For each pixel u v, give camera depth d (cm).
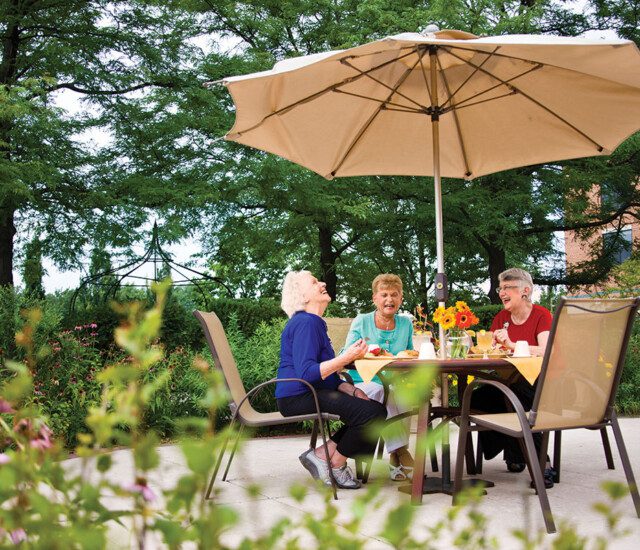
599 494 417
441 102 555
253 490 76
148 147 1359
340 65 486
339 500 389
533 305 520
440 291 472
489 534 307
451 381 654
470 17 1323
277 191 1312
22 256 1321
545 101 534
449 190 1436
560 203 1456
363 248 1631
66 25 1295
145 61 1356
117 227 1254
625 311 365
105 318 893
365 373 407
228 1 1398
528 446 344
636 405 850
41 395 600
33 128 1171
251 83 464
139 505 70
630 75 430
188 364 707
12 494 70
